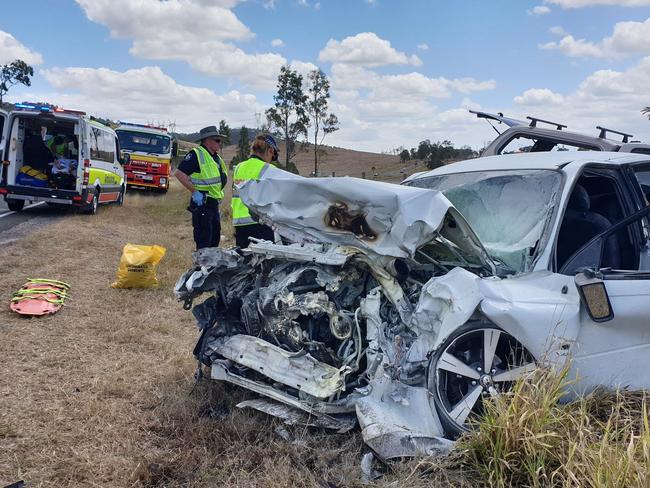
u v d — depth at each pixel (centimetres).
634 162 421
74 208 1577
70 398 396
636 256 394
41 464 313
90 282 755
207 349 412
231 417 369
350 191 366
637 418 312
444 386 338
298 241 402
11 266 805
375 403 327
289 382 356
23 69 6156
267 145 629
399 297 361
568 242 386
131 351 504
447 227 356
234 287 427
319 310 359
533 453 279
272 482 297
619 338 350
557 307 333
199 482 303
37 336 525
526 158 457
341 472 308
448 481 287
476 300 328
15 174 1367
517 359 339
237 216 634
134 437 345
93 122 1449
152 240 1145
